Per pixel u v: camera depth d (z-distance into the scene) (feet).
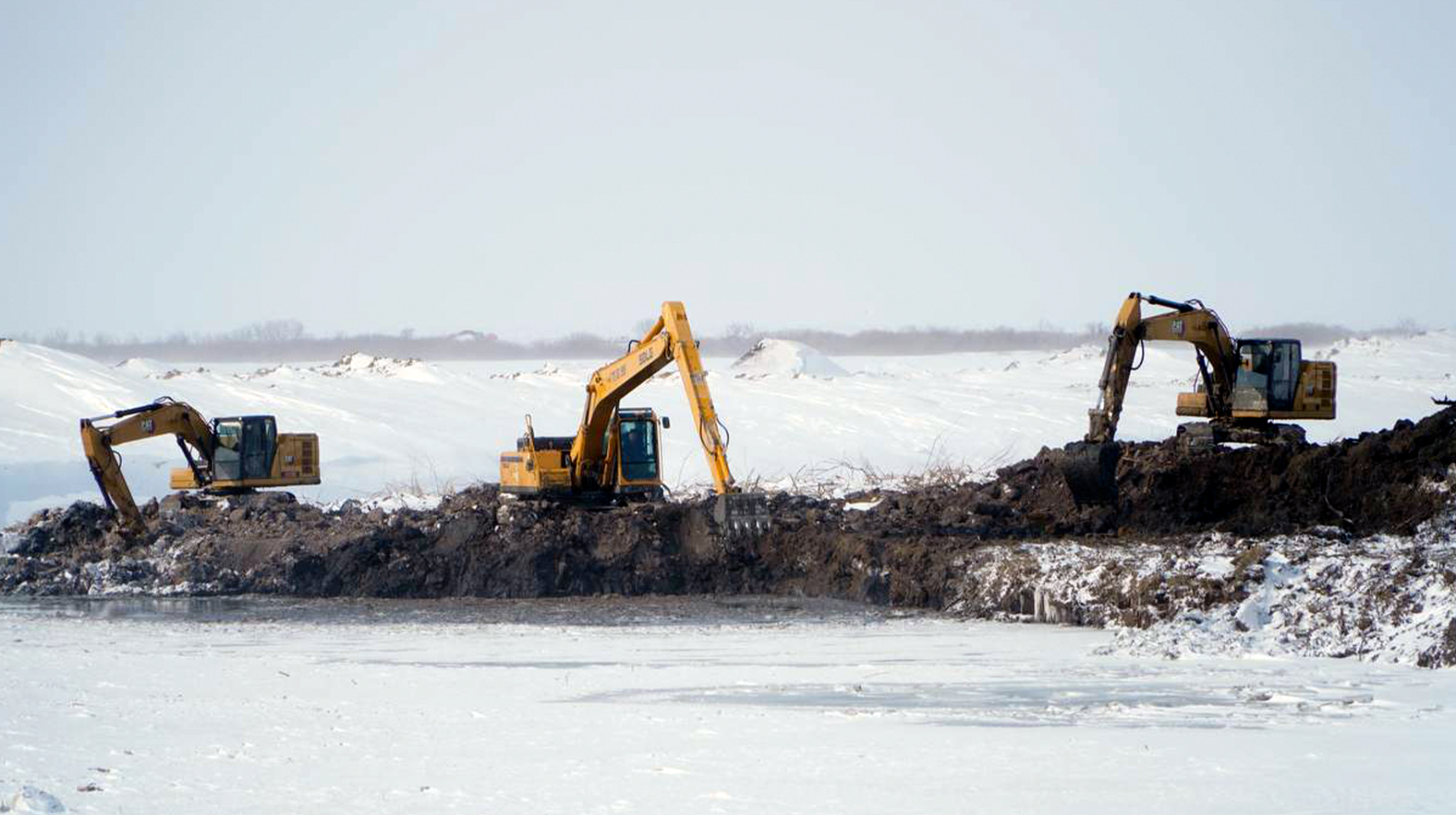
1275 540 388.37
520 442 483.51
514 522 442.09
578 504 462.60
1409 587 283.79
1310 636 283.18
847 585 405.18
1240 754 176.45
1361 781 158.92
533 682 253.03
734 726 201.16
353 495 631.97
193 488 540.52
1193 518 436.76
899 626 342.64
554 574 426.10
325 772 168.86
